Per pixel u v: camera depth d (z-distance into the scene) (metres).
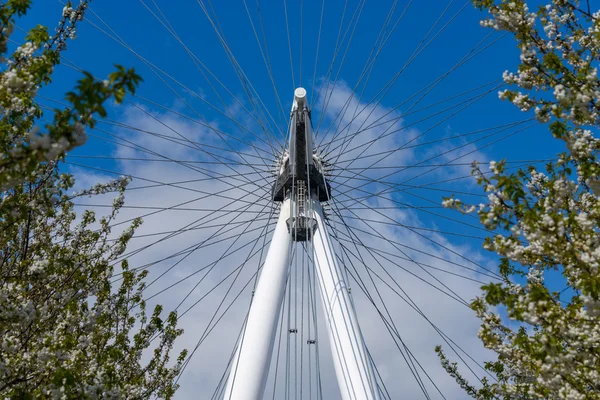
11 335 12.41
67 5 13.98
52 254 14.57
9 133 11.23
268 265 26.86
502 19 12.16
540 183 13.91
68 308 13.97
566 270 11.34
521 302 10.51
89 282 15.09
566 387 10.52
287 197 29.48
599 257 10.22
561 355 10.30
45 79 11.40
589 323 10.54
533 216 10.60
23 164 8.88
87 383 11.50
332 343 24.62
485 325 12.70
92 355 14.63
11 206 10.79
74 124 8.78
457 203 11.52
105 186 14.66
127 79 8.67
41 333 13.54
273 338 24.61
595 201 13.17
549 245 10.56
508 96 11.93
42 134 8.61
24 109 11.66
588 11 12.20
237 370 23.53
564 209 11.25
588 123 11.16
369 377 23.27
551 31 12.40
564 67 11.45
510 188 10.91
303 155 29.64
